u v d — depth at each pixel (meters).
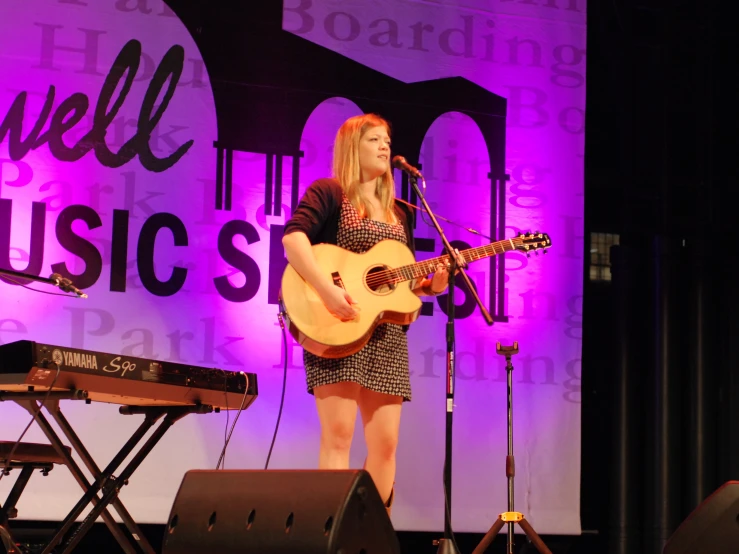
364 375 4.24
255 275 6.18
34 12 5.99
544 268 6.61
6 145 5.84
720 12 7.09
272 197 6.27
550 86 6.82
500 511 6.27
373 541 2.83
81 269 5.88
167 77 6.19
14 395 3.85
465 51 6.71
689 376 6.73
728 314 6.79
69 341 5.80
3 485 5.55
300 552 2.73
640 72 7.08
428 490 6.18
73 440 4.19
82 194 5.94
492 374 6.40
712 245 6.86
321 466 4.27
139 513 5.76
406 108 6.56
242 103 6.30
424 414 6.25
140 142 6.09
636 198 7.02
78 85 6.02
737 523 3.27
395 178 6.45
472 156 6.61
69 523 4.11
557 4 6.90
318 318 4.22
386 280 4.39
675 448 6.56
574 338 6.59
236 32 6.34
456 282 6.41
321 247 4.36
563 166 6.75
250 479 2.99
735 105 7.00
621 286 6.69
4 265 5.76
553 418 6.46
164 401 4.23
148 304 5.96
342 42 6.52
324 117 6.43
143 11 6.19
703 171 7.03
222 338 6.06
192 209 6.12
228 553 2.89
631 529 6.50
